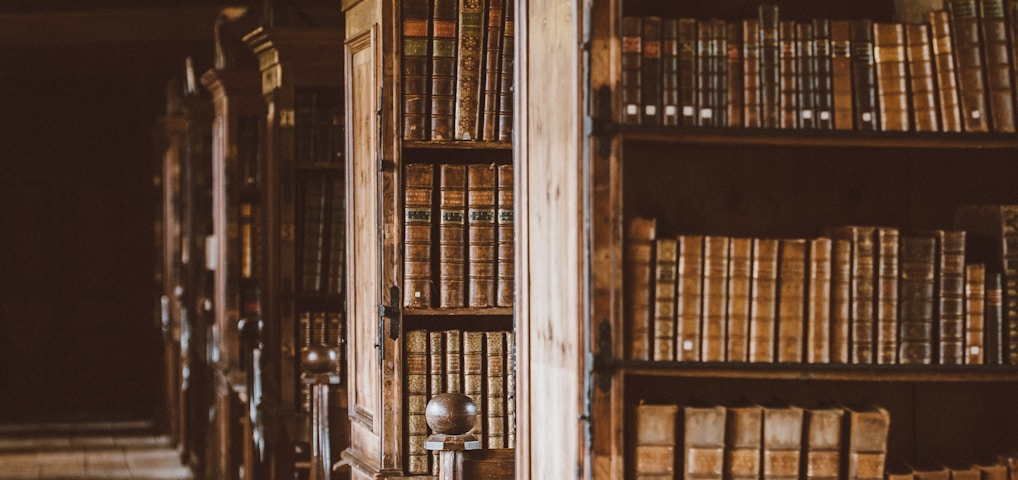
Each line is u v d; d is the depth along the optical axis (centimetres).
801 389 369
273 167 672
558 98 326
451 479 370
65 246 1453
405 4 461
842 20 350
